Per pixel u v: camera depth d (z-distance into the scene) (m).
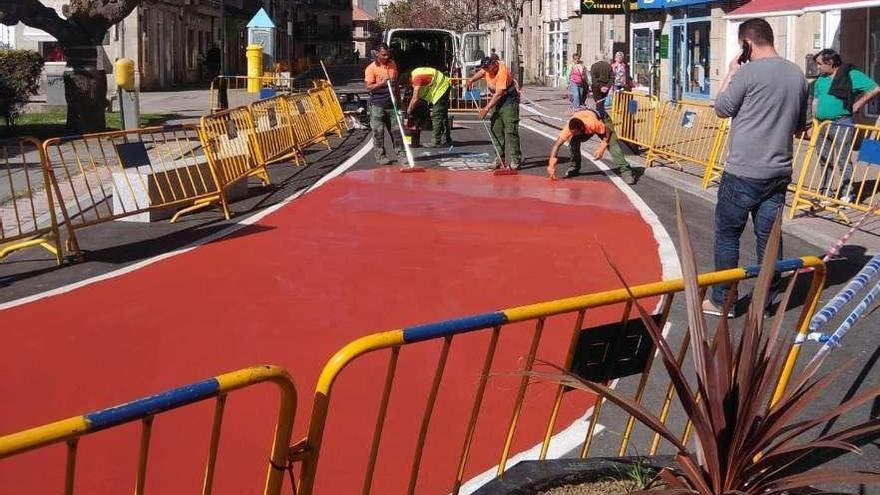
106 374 6.59
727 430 3.60
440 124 19.94
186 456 5.22
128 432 5.51
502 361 6.66
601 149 15.15
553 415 4.34
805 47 21.62
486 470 5.05
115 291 8.73
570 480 4.20
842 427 5.50
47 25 22.47
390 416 5.73
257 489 4.87
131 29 41.72
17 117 23.42
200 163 13.00
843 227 11.12
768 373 3.62
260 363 6.75
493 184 14.63
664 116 16.62
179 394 2.90
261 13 39.59
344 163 17.44
